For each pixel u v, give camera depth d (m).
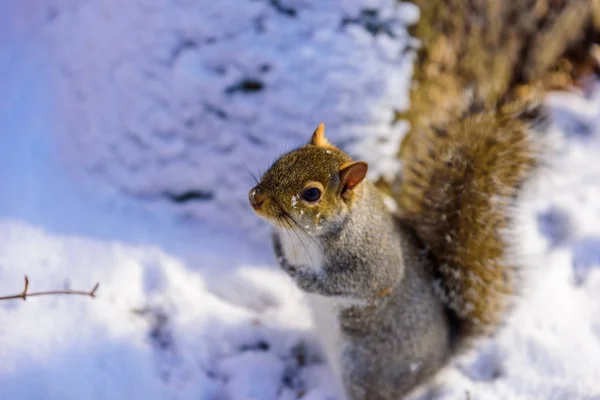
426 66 0.93
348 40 0.89
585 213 0.96
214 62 0.89
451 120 0.86
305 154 0.79
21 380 0.79
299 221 0.78
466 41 0.96
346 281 0.81
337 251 0.80
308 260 0.81
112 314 0.84
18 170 0.89
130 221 0.89
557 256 0.93
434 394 0.85
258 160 0.90
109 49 0.90
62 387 0.80
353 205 0.79
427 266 0.84
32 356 0.80
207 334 0.85
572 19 1.05
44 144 0.91
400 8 0.91
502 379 0.86
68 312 0.83
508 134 0.85
